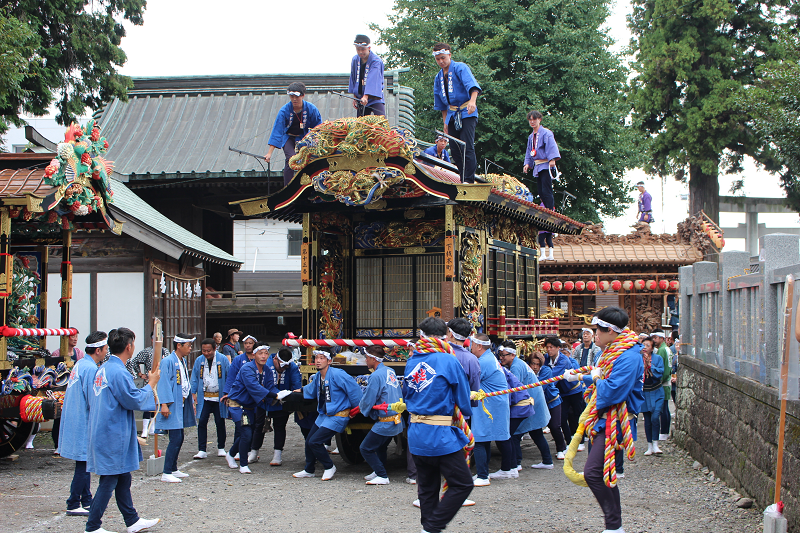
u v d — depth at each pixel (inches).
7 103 515.8
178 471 343.9
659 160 1261.1
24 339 418.3
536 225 490.6
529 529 251.4
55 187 361.4
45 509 281.1
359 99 423.2
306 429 370.6
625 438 225.6
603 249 829.8
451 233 372.8
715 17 1170.0
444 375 219.9
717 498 287.1
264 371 373.4
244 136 884.0
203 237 893.2
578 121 919.0
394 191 380.8
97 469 230.5
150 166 824.9
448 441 216.5
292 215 430.3
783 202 1333.7
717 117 1180.5
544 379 391.2
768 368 261.9
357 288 431.2
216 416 406.9
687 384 404.5
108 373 235.1
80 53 601.3
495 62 965.8
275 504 292.4
